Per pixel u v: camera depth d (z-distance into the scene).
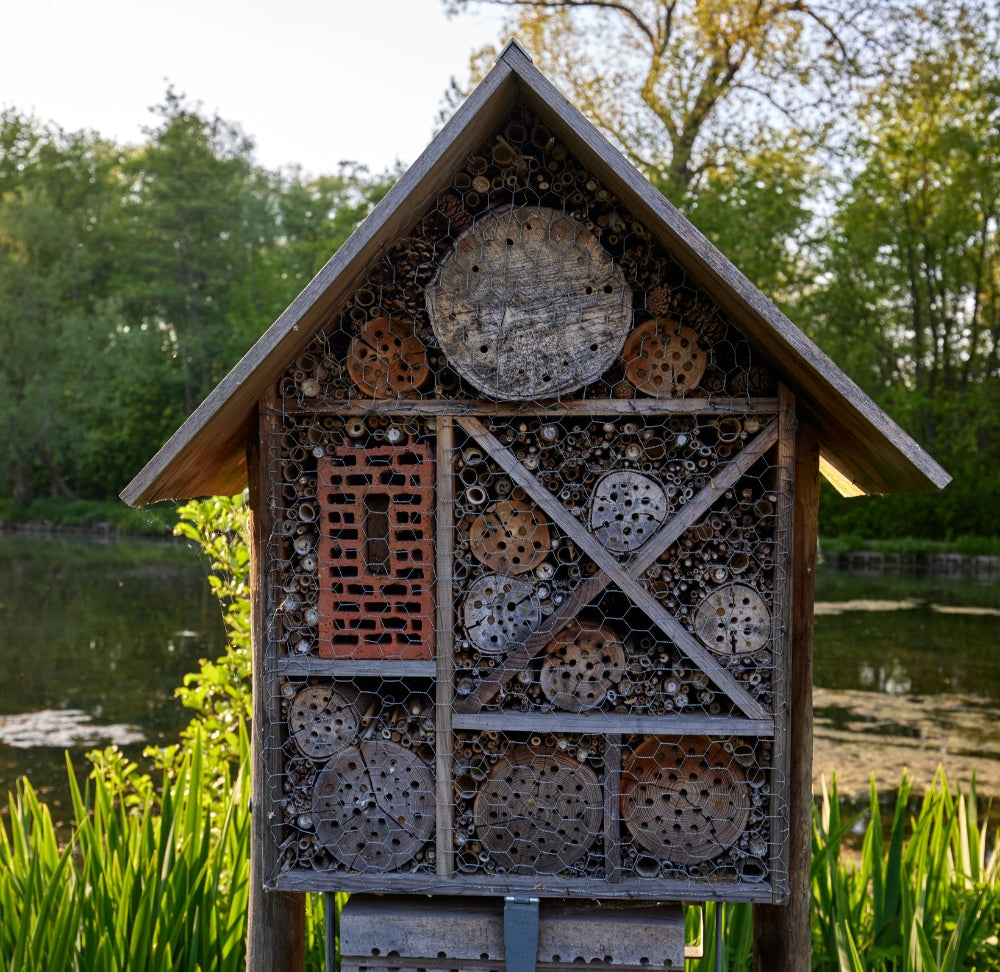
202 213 39.53
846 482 3.67
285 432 2.89
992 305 27.94
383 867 2.92
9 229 39.50
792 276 24.84
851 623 15.96
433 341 2.93
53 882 3.60
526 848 2.93
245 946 3.77
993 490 26.67
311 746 2.94
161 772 7.88
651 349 2.92
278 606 2.88
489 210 2.80
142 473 2.60
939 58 18.62
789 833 3.05
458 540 2.96
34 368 38.47
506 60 2.55
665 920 2.84
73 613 16.33
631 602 3.03
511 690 2.97
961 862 4.56
